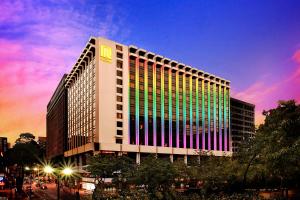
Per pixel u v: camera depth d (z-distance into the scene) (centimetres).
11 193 5953
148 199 4181
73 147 13462
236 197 3666
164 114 12425
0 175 6494
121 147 10531
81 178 10444
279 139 2378
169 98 12719
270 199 3556
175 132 12781
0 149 12625
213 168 4797
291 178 3269
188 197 4175
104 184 7200
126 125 10881
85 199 5500
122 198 4334
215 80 15288
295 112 2522
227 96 16000
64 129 15350
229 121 15838
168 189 4412
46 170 7256
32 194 7300
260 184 4575
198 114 14025
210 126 14588
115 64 10850
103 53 10531
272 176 3822
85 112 11731
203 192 4175
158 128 12094
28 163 12394
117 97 10762
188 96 13650
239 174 4247
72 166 13312
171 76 12975
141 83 11719
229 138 15650
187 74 13712
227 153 14888
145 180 4588
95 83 10625
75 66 12962
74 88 13800
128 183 5666
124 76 11069
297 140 2198
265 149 2541
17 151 11938
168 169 4644
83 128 11938
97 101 10262
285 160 2317
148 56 12131
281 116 2623
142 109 11594
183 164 5422
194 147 13538
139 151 11044
